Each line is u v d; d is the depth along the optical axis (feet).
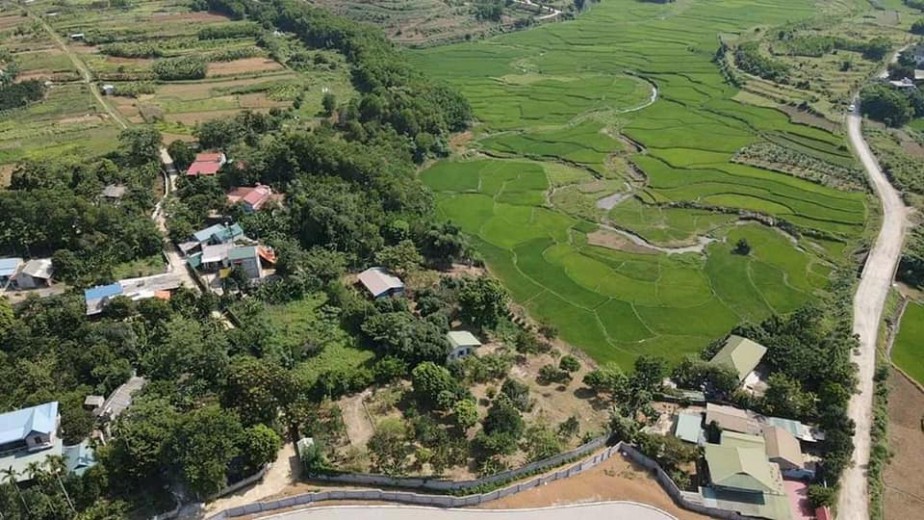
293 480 307.17
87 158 567.59
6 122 643.04
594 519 297.74
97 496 284.41
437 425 333.21
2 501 266.98
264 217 492.13
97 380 342.44
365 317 400.06
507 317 430.61
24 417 304.09
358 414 341.62
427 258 492.95
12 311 379.76
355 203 518.37
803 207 573.74
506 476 309.83
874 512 303.48
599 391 367.45
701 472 317.83
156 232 468.75
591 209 581.94
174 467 293.43
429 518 293.84
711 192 602.44
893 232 533.14
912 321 438.40
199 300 402.72
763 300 459.73
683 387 371.15
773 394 349.41
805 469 318.04
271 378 324.80
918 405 370.12
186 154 567.59
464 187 628.28
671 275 488.44
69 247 454.40
